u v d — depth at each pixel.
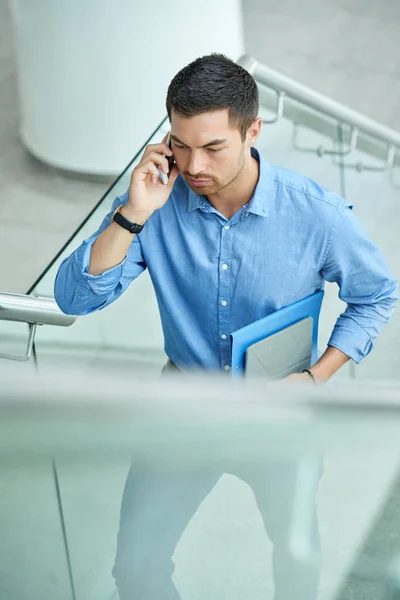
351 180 2.88
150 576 0.97
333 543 0.87
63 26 3.65
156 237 1.48
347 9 5.74
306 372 1.53
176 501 0.88
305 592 0.93
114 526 0.86
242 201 1.41
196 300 1.51
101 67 3.74
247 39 5.45
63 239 4.13
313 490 0.82
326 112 2.74
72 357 1.99
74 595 0.92
